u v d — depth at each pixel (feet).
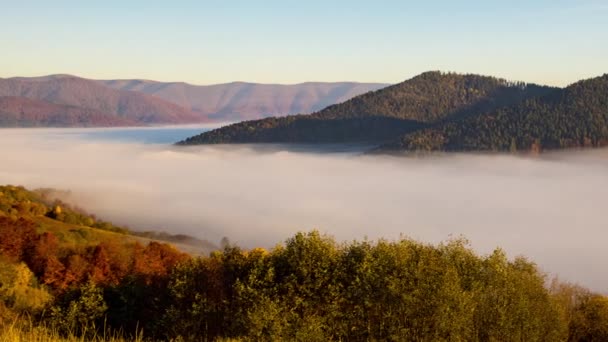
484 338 83.87
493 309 84.02
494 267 89.71
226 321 82.17
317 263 84.33
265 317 72.69
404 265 80.43
